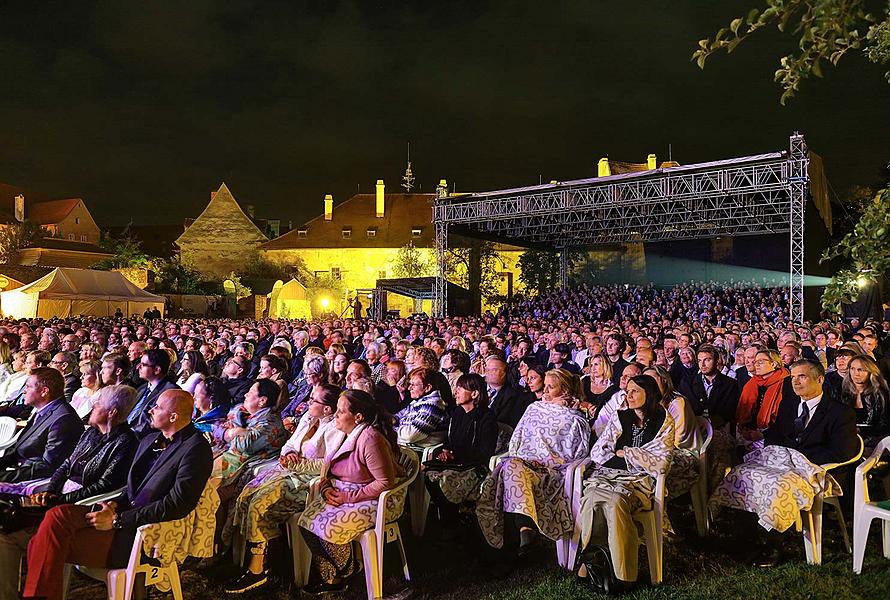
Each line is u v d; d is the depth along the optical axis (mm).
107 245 54656
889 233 2518
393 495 4367
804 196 19031
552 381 5254
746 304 27453
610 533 4203
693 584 4285
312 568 4605
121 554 3682
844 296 2633
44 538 3492
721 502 4824
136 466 4102
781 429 5160
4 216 55500
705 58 2350
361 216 53938
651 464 4543
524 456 5148
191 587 4484
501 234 30984
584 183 23000
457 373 7703
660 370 5445
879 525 5359
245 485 4898
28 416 6586
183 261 53000
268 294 47438
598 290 33688
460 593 4270
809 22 2209
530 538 4773
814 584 4195
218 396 6188
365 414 4344
